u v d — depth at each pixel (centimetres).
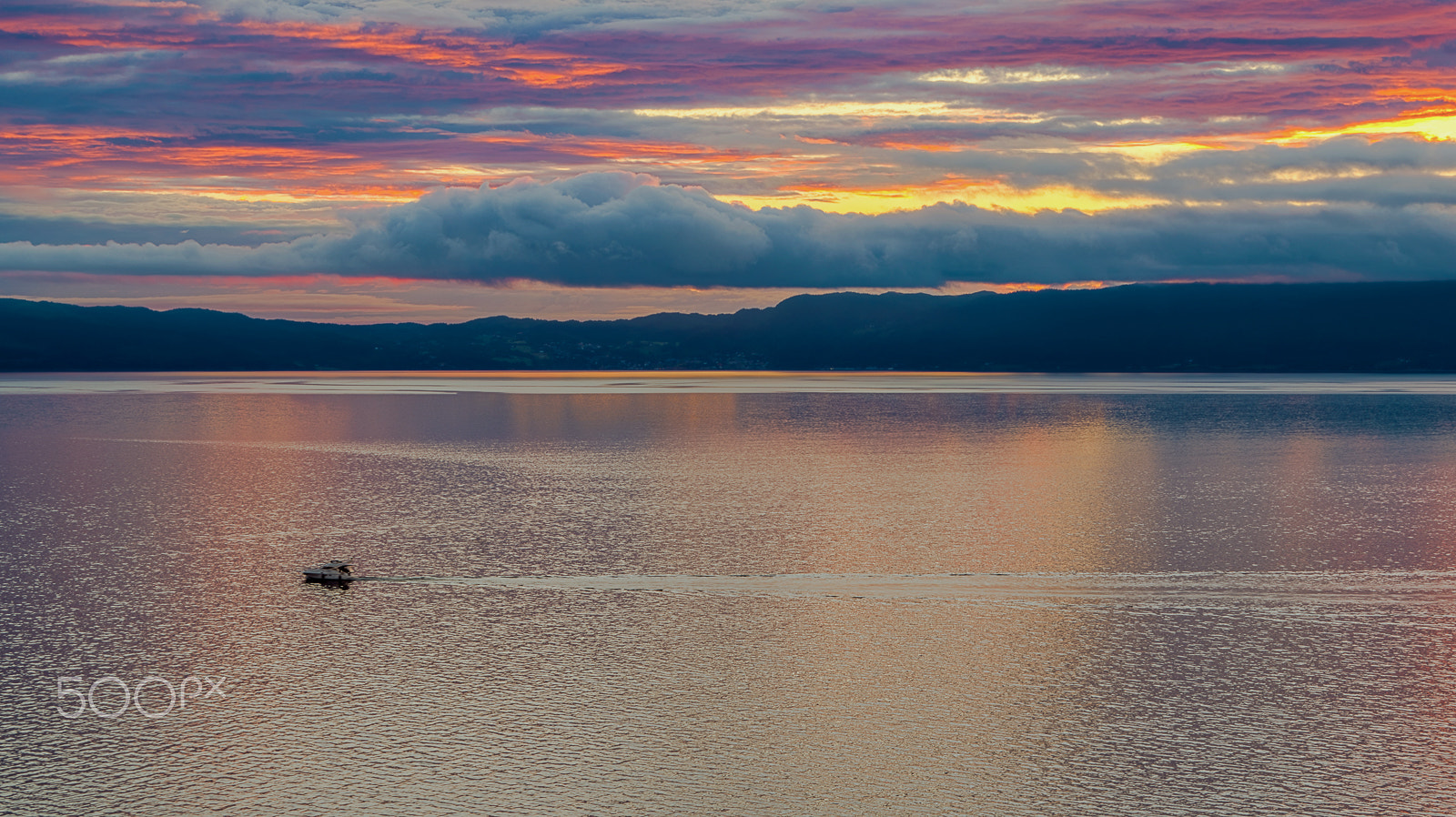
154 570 6625
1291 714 4372
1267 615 5697
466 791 3762
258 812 3609
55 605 5816
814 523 8256
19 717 4322
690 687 4669
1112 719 4341
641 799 3719
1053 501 9450
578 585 6306
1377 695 4559
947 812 3634
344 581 6356
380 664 4919
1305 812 3622
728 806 3678
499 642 5234
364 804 3669
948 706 4469
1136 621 5584
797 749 4088
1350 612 5747
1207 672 4828
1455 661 4959
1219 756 4019
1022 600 5997
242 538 7662
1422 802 3675
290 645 5175
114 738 4138
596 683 4697
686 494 9869
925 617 5678
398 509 8962
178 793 3728
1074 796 3734
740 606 5884
